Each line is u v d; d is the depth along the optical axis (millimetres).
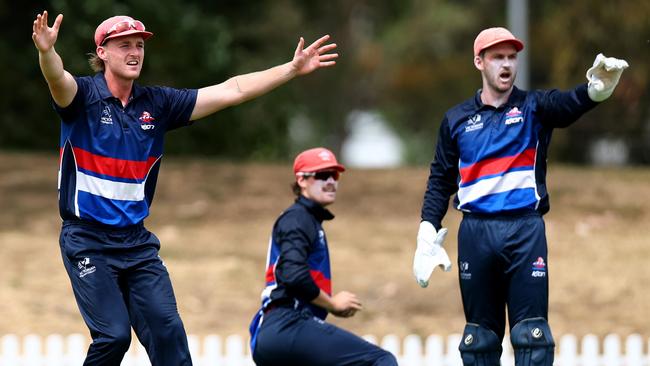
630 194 59125
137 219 24656
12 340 34438
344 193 61094
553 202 57906
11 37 86250
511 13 78188
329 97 138375
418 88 147625
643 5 86438
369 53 150000
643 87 91375
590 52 88562
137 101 24703
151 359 24531
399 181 63906
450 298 44656
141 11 81938
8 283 45031
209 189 61594
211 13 91312
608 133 99625
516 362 25000
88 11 80062
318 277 24188
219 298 44344
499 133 25141
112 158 24234
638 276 46625
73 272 24188
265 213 57469
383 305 44094
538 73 118750
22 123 85062
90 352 23828
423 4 145125
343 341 23297
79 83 24203
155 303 24359
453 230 53875
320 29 132250
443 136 26172
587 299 44281
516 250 24938
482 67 25453
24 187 61281
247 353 38688
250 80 25812
